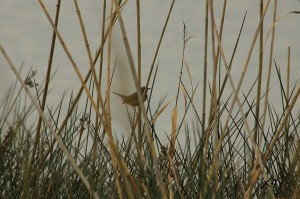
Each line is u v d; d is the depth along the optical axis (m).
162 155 6.59
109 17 5.08
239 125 6.54
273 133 6.55
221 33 6.16
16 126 6.77
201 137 6.16
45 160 6.81
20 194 6.49
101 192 6.39
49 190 6.64
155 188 6.08
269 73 5.88
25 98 6.93
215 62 5.55
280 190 6.23
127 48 4.58
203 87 6.05
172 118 6.48
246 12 6.23
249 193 5.58
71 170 6.73
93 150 6.47
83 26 5.13
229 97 6.48
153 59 6.73
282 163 6.38
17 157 6.73
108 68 4.97
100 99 5.00
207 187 5.63
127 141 6.35
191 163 6.16
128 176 5.21
